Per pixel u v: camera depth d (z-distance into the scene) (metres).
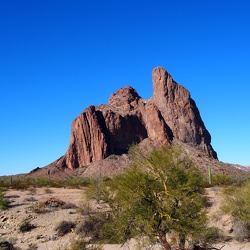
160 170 13.88
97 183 22.23
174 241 13.71
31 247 19.30
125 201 13.91
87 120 179.62
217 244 18.25
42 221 26.17
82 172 162.38
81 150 174.38
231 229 20.05
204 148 194.38
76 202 31.20
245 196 19.78
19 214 28.47
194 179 13.73
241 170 142.50
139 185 13.54
